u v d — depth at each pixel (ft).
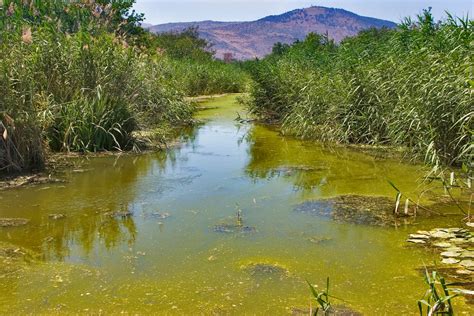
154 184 19.75
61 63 24.95
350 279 11.53
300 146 27.91
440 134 20.43
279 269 12.09
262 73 39.50
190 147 27.76
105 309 10.21
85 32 27.07
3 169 20.67
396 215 15.85
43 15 28.81
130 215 16.07
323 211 16.38
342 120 28.58
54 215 15.99
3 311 10.10
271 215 16.05
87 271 12.00
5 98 20.12
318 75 33.22
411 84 23.44
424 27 26.91
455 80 19.86
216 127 35.70
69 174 21.04
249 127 35.68
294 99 34.99
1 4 26.43
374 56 29.99
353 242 13.73
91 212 16.34
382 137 26.84
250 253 13.05
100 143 25.48
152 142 28.25
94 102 25.14
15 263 12.42
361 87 27.81
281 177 20.90
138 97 30.04
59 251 13.21
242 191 18.83
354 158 24.39
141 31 43.11
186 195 18.29
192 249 13.33
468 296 10.59
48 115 23.21
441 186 18.74
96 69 25.91
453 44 22.85
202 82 63.93
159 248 13.42
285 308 10.23
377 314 9.96
